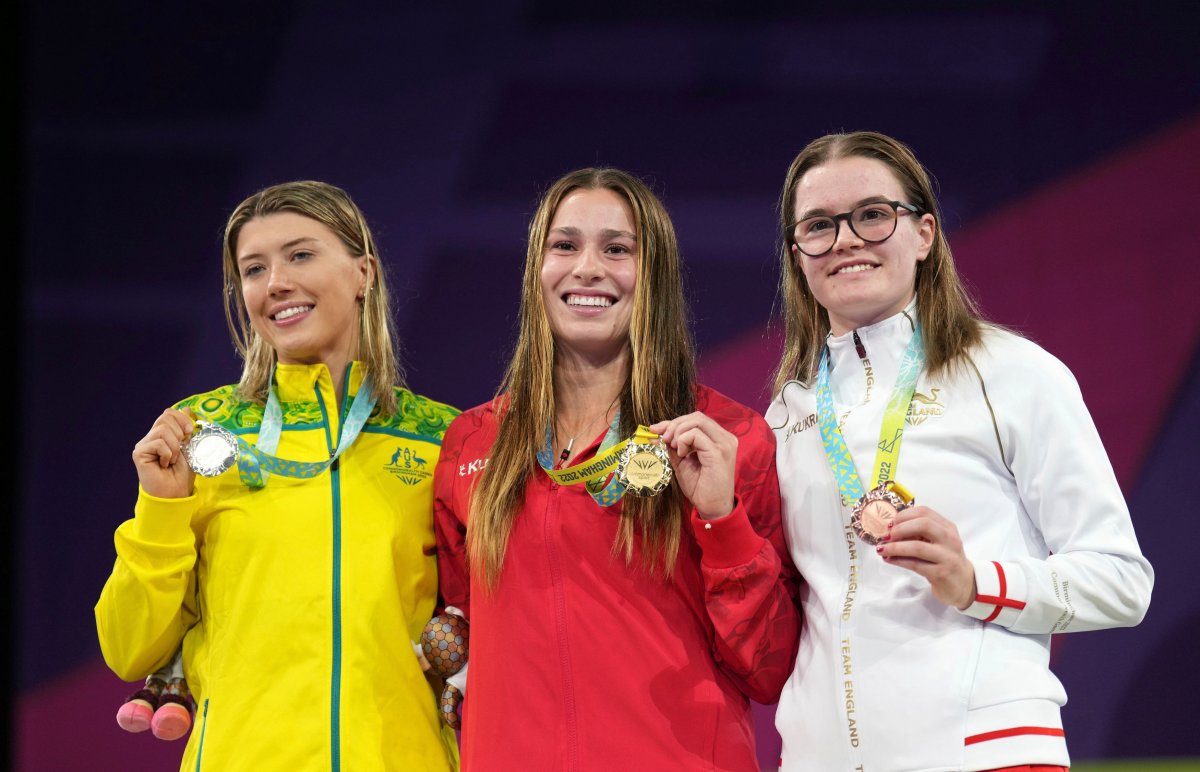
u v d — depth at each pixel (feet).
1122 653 36.17
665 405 18.61
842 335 18.84
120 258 39.75
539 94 39.22
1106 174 37.50
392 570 19.30
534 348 18.93
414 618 19.72
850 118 38.45
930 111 38.22
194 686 19.49
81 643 38.60
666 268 19.06
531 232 19.39
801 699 17.04
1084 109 37.76
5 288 39.58
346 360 20.94
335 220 20.79
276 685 18.54
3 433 39.17
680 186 38.78
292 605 18.79
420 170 39.19
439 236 39.04
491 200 39.01
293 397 20.42
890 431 17.30
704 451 16.81
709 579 17.10
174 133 39.78
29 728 38.14
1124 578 15.81
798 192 18.60
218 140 39.58
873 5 38.55
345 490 19.56
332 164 39.29
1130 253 37.27
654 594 17.61
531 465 18.40
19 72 39.96
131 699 19.42
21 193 39.93
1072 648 36.27
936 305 18.13
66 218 39.96
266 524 19.19
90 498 39.11
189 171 39.68
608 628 17.34
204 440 18.56
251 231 20.36
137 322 39.58
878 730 16.05
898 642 16.33
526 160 39.09
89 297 39.68
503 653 17.57
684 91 38.99
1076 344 37.37
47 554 38.91
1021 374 16.88
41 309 39.60
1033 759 15.42
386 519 19.56
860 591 16.96
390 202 39.17
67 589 38.81
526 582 17.75
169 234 39.65
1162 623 36.17
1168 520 36.60
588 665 17.19
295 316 20.13
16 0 39.93
